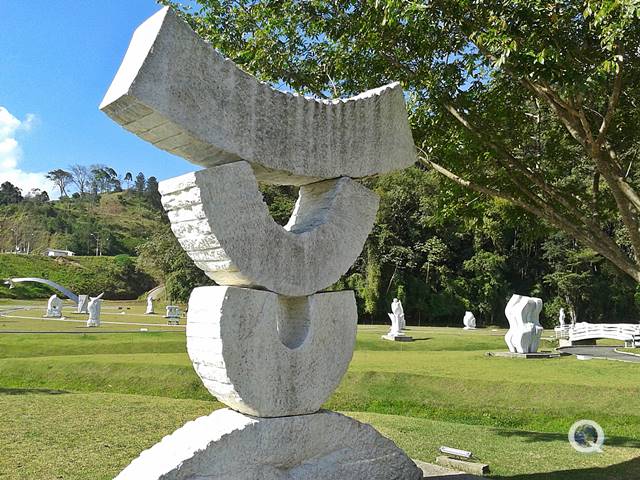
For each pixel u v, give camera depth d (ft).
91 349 65.16
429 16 26.43
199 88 15.33
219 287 15.76
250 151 16.46
